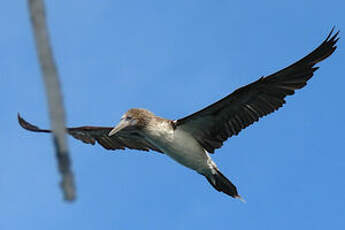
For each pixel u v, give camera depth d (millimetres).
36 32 2234
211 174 15805
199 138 15633
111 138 18047
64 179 2312
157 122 15625
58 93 2246
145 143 17875
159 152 18031
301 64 13445
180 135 15398
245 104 14703
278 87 14062
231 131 15297
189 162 15680
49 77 2236
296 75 13742
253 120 14859
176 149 15508
